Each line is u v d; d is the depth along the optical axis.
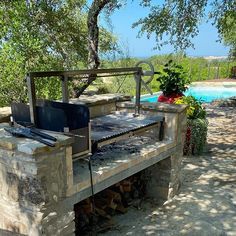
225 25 7.04
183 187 3.95
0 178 2.14
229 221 3.10
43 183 1.96
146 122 3.13
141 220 3.19
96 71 2.75
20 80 4.74
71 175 2.16
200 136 5.12
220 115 8.62
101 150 3.05
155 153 3.14
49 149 1.93
